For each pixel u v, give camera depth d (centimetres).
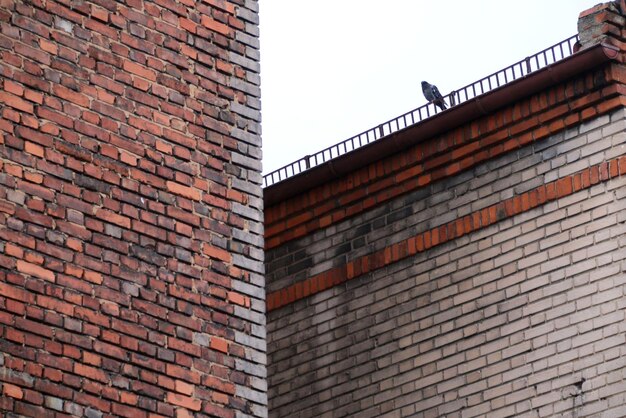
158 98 1391
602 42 1731
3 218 1248
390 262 1872
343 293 1909
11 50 1301
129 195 1338
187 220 1372
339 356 1888
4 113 1277
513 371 1727
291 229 1972
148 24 1408
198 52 1439
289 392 1919
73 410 1234
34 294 1245
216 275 1374
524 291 1744
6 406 1198
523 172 1786
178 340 1324
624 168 1703
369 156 1903
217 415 1326
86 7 1365
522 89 1783
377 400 1833
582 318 1689
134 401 1275
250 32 1491
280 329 1953
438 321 1809
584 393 1662
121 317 1293
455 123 1839
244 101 1459
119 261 1309
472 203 1819
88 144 1325
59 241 1277
